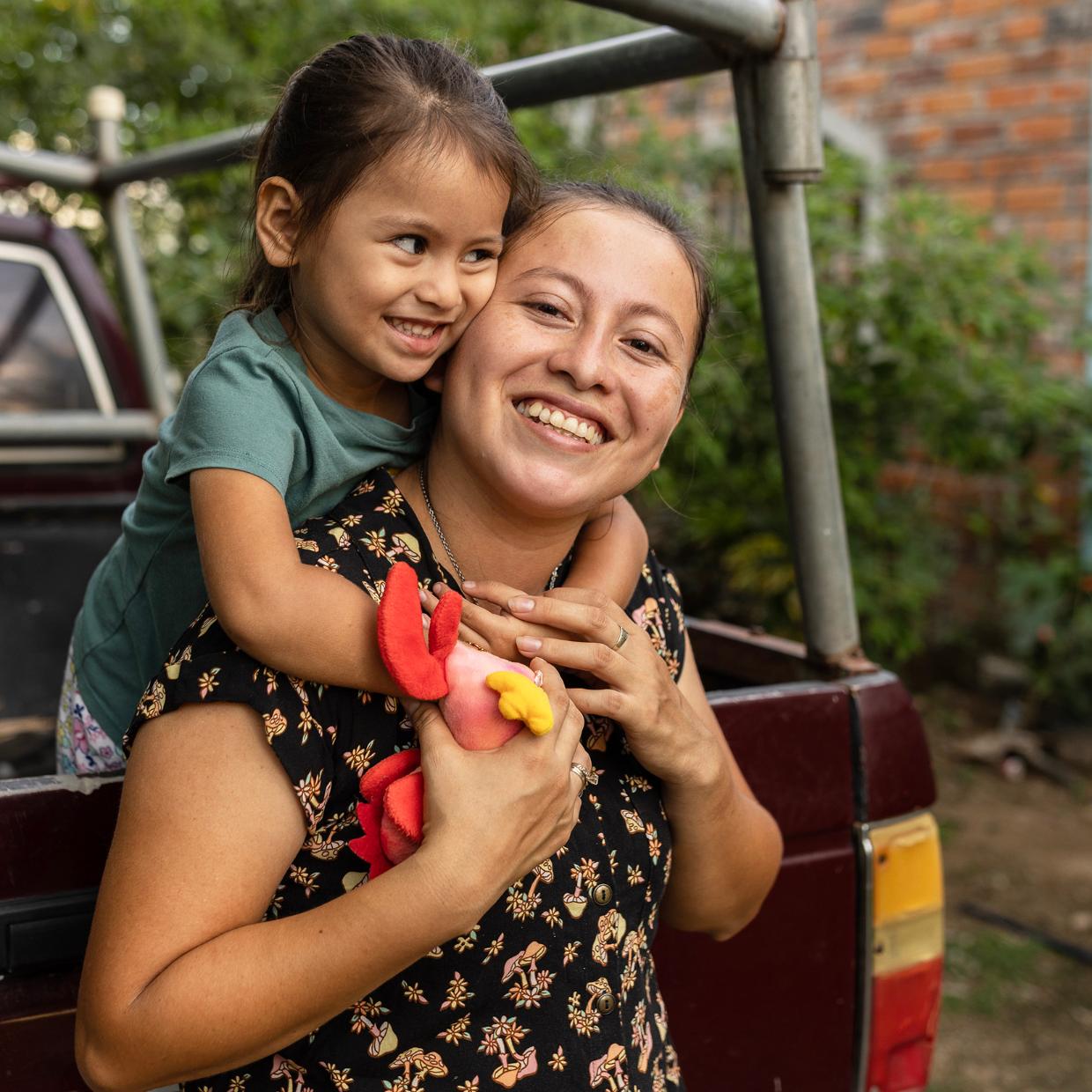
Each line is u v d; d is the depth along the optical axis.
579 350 1.20
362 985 1.02
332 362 1.29
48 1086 1.19
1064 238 5.14
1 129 4.61
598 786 1.25
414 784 1.07
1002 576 5.18
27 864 1.19
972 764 4.71
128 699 1.43
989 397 4.63
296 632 1.08
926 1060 1.75
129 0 4.61
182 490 1.28
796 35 1.54
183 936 1.01
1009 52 5.20
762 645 1.96
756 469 4.45
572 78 1.76
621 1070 1.21
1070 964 3.45
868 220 4.60
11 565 2.94
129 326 3.20
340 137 1.20
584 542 1.40
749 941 1.60
